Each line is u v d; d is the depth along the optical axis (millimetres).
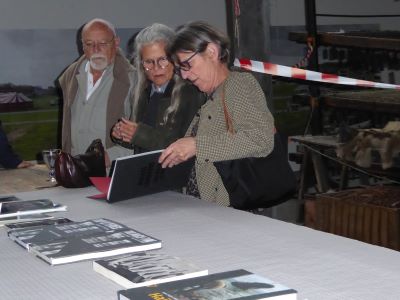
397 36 5680
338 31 6086
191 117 2611
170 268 1397
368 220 3857
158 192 2479
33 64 4887
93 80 3609
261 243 1691
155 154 2262
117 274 1379
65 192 2551
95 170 2662
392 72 6012
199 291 1212
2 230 1929
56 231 1774
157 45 2895
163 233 1833
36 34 4879
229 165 2336
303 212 5055
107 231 1748
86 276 1445
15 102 4852
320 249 1612
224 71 2387
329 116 5676
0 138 3537
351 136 4672
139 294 1202
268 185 2357
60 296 1335
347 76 5906
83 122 3592
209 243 1708
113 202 2287
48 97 4961
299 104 5750
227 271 1362
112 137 3000
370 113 5688
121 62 3582
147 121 2977
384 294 1278
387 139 4277
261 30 4266
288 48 5809
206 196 2443
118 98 3514
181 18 5410
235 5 4207
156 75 2920
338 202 4031
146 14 5246
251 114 2295
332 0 6023
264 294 1191
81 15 5020
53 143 5012
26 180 3035
